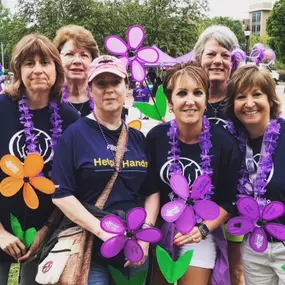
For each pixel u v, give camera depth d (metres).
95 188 2.24
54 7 25.75
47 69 2.34
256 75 2.44
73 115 2.51
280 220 2.41
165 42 26.47
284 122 2.53
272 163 2.42
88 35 3.06
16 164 2.24
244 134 2.59
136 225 2.19
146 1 26.92
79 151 2.22
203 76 2.36
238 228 2.39
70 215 2.19
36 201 2.27
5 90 2.42
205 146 2.42
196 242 2.38
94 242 2.28
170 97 2.45
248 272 2.61
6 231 2.40
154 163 2.49
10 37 27.31
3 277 2.48
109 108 2.26
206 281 2.46
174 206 2.33
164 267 2.33
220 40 2.99
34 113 2.40
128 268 2.35
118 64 2.27
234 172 2.47
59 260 2.13
